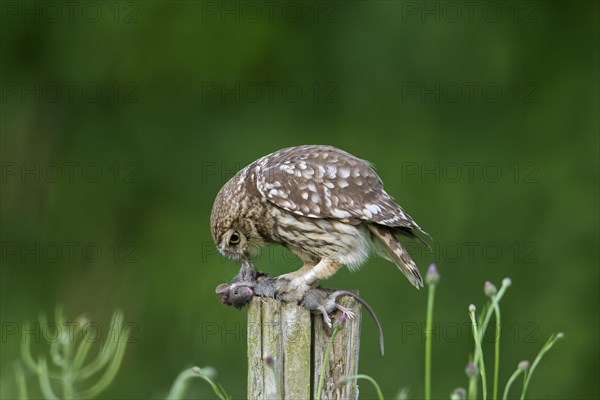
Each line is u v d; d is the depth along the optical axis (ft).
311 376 19.83
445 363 42.57
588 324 43.73
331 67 48.11
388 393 41.70
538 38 48.57
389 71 47.70
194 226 46.93
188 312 45.60
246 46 48.01
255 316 19.88
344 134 46.96
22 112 48.49
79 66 47.85
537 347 43.78
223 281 45.96
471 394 16.71
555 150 46.78
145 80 48.11
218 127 47.75
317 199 22.89
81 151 48.65
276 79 48.14
